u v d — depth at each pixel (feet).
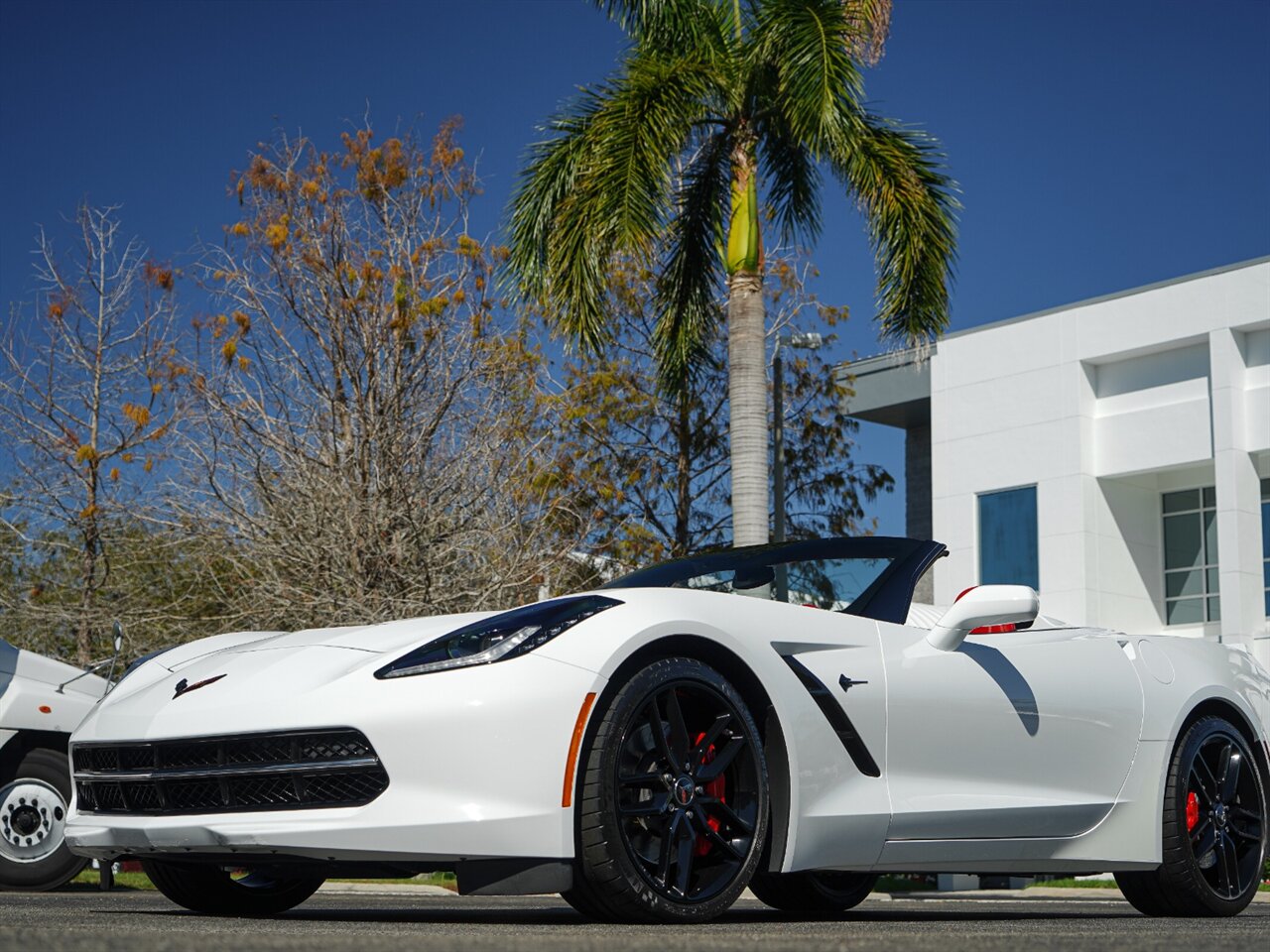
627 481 62.64
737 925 10.22
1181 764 14.30
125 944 6.38
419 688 10.06
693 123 44.34
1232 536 64.95
